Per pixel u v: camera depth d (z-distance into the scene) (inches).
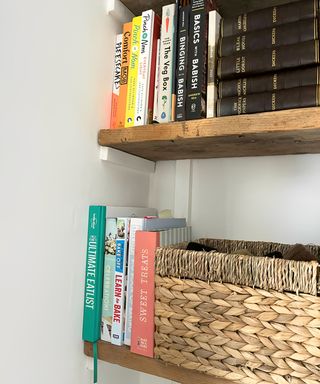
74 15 25.7
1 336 20.1
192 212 34.4
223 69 23.8
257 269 19.8
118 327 25.6
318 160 29.1
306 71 21.1
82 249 26.9
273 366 19.4
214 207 33.4
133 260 25.5
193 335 21.8
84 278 27.1
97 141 28.3
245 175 32.1
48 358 23.5
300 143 25.4
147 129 25.8
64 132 24.9
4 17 20.2
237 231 32.0
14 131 20.9
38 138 22.7
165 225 28.6
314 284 18.4
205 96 25.0
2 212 20.1
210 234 33.3
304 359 18.6
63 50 24.7
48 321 23.6
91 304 26.7
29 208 22.0
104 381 29.5
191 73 25.3
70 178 25.6
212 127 23.0
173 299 22.6
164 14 27.3
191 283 22.0
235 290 20.5
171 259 22.8
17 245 21.2
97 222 27.0
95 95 27.9
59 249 24.5
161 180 36.4
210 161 33.9
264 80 22.4
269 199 30.8
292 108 21.1
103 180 29.3
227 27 24.2
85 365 27.0
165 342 22.9
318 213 28.7
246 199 31.9
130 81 28.3
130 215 31.1
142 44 27.8
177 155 32.7
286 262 19.1
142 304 24.0
